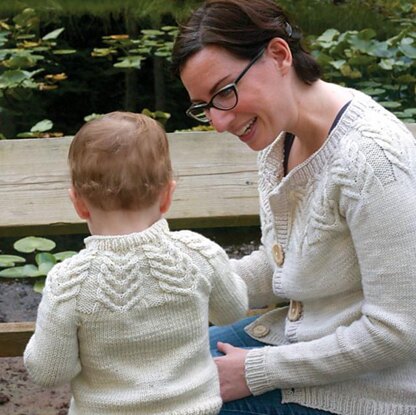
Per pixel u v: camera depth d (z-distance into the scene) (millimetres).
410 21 6605
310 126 1704
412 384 1733
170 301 1578
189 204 2598
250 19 1593
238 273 2059
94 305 1545
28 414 2582
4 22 6586
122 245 1555
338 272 1708
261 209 1932
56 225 2566
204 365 1661
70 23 6746
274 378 1740
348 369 1678
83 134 1568
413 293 1583
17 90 4953
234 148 2709
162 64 5543
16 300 3223
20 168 2662
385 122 1635
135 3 7113
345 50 5059
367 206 1576
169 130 4531
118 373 1588
